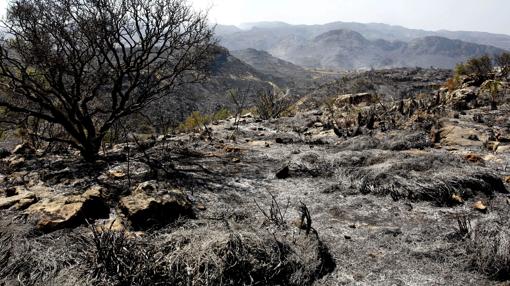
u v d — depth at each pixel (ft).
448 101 43.91
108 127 25.64
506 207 16.92
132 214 15.34
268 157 26.00
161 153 26.58
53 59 22.03
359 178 20.61
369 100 56.85
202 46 27.78
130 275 11.28
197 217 16.57
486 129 30.17
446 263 13.21
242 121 41.91
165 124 35.76
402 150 25.52
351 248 14.38
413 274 12.73
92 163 23.97
